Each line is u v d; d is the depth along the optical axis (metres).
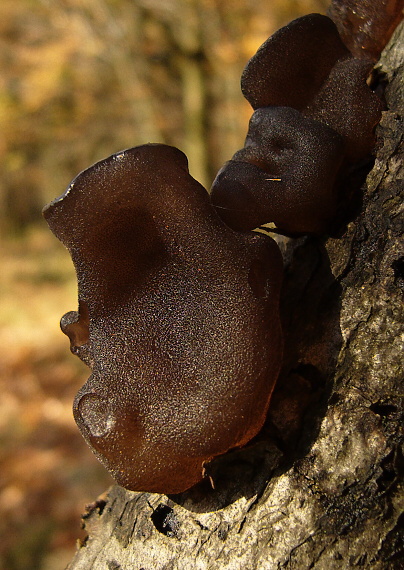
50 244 1.84
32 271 1.56
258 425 0.17
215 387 0.17
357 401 0.17
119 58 1.04
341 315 0.18
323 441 0.17
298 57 0.19
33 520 0.52
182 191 0.17
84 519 0.20
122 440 0.17
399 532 0.17
